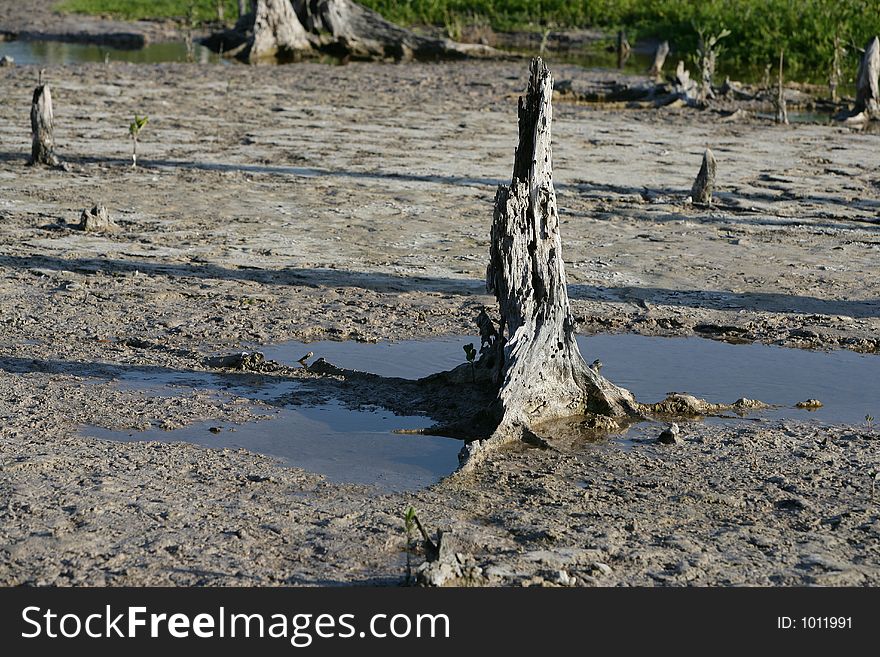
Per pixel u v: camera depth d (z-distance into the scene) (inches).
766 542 279.7
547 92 363.3
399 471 323.3
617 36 1630.2
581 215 698.8
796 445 348.2
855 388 407.5
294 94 1259.2
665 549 274.5
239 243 611.8
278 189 756.0
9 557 263.0
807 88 1371.8
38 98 803.4
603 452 341.1
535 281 367.9
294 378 402.6
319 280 541.3
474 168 855.1
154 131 988.6
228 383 396.2
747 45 1649.9
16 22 2085.4
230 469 319.6
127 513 287.3
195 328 460.1
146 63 1533.0
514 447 343.0
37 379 391.5
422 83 1370.6
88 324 460.8
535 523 288.0
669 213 713.6
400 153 908.6
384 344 448.1
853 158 936.9
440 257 593.9
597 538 279.4
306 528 282.0
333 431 353.7
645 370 424.5
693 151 952.3
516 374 357.7
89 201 705.6
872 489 314.8
